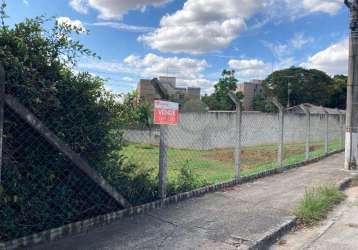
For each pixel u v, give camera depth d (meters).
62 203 4.93
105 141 5.40
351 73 12.16
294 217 6.41
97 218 5.32
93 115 5.25
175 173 8.66
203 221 5.96
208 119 22.84
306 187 8.88
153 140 6.51
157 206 6.42
